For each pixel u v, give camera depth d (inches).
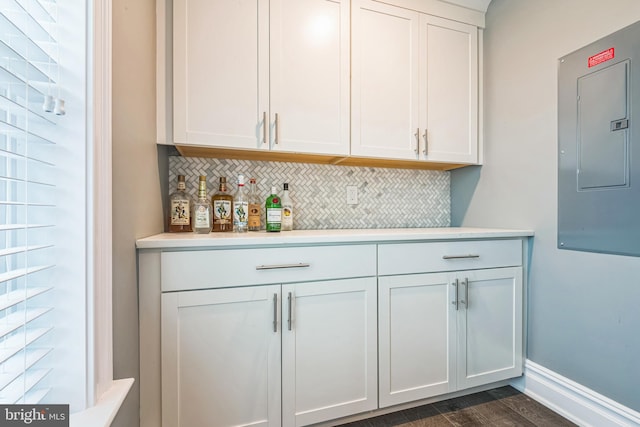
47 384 24.1
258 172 64.9
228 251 42.7
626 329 45.3
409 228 75.5
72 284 24.7
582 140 51.0
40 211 23.9
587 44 50.1
